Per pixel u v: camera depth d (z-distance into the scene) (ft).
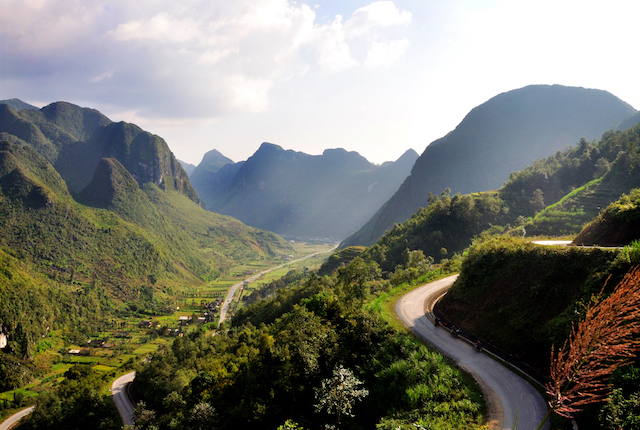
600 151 515.91
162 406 278.26
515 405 87.61
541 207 472.44
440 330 141.79
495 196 523.70
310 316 174.50
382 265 455.22
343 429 110.22
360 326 143.43
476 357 116.06
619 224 133.49
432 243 451.53
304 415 128.88
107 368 509.76
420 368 109.70
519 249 139.23
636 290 21.06
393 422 92.22
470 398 92.58
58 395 369.91
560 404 23.36
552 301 113.29
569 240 187.62
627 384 67.82
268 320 379.76
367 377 122.83
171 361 375.25
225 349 311.27
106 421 294.25
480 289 145.59
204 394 198.59
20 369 484.74
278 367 155.63
